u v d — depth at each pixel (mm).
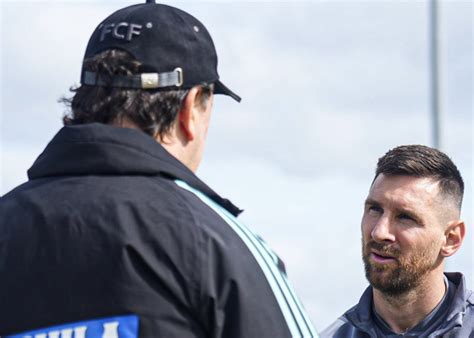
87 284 2107
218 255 2105
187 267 2082
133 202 2154
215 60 2430
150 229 2113
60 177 2275
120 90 2271
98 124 2252
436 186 3881
